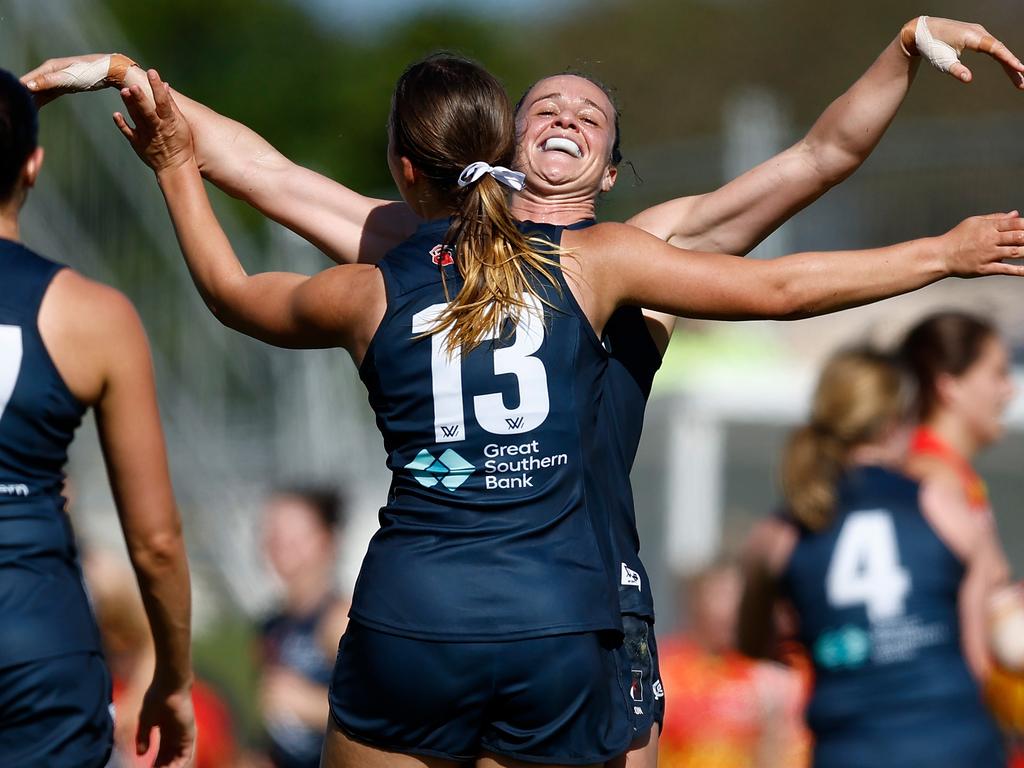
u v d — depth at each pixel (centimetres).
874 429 1702
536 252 1058
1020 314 3941
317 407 4541
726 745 2248
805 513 1702
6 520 996
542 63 10350
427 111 1089
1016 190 4375
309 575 2202
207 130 1309
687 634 2481
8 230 1048
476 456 1030
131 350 1048
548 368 1038
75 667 999
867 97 1188
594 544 1047
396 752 1052
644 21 11488
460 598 1012
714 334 4259
